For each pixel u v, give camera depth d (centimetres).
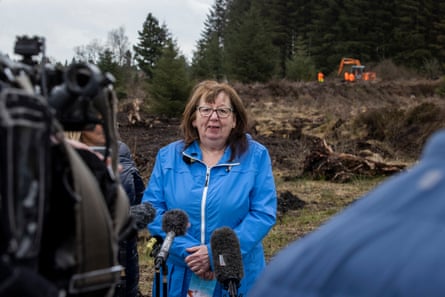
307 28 7575
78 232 193
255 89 3584
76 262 194
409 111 1756
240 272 364
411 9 6912
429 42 6956
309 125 2125
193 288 395
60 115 208
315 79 5056
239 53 4394
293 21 7688
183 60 2792
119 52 6347
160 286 398
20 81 198
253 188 409
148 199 419
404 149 1677
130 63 6150
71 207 196
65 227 197
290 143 1838
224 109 406
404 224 129
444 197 129
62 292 190
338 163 1345
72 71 206
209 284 393
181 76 2747
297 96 3469
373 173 1358
